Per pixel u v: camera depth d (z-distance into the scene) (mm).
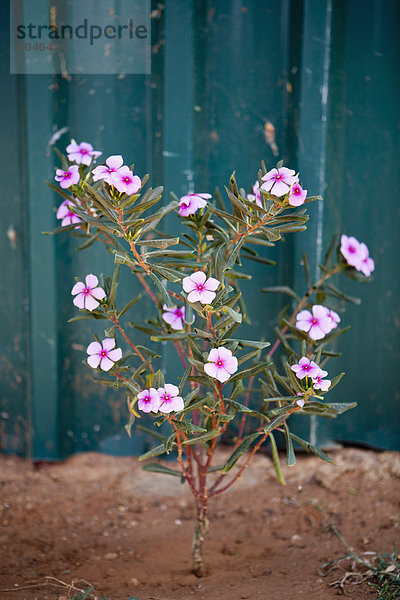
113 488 3035
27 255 3070
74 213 2125
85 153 2104
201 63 2959
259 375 3068
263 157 3037
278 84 2973
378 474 3023
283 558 2418
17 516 2775
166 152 2934
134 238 1925
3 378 3264
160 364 3070
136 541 2623
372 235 3113
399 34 2951
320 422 3205
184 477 2277
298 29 2873
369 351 3182
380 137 3035
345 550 2412
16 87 3012
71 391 3232
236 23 2945
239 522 2748
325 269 2385
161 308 2223
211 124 3027
